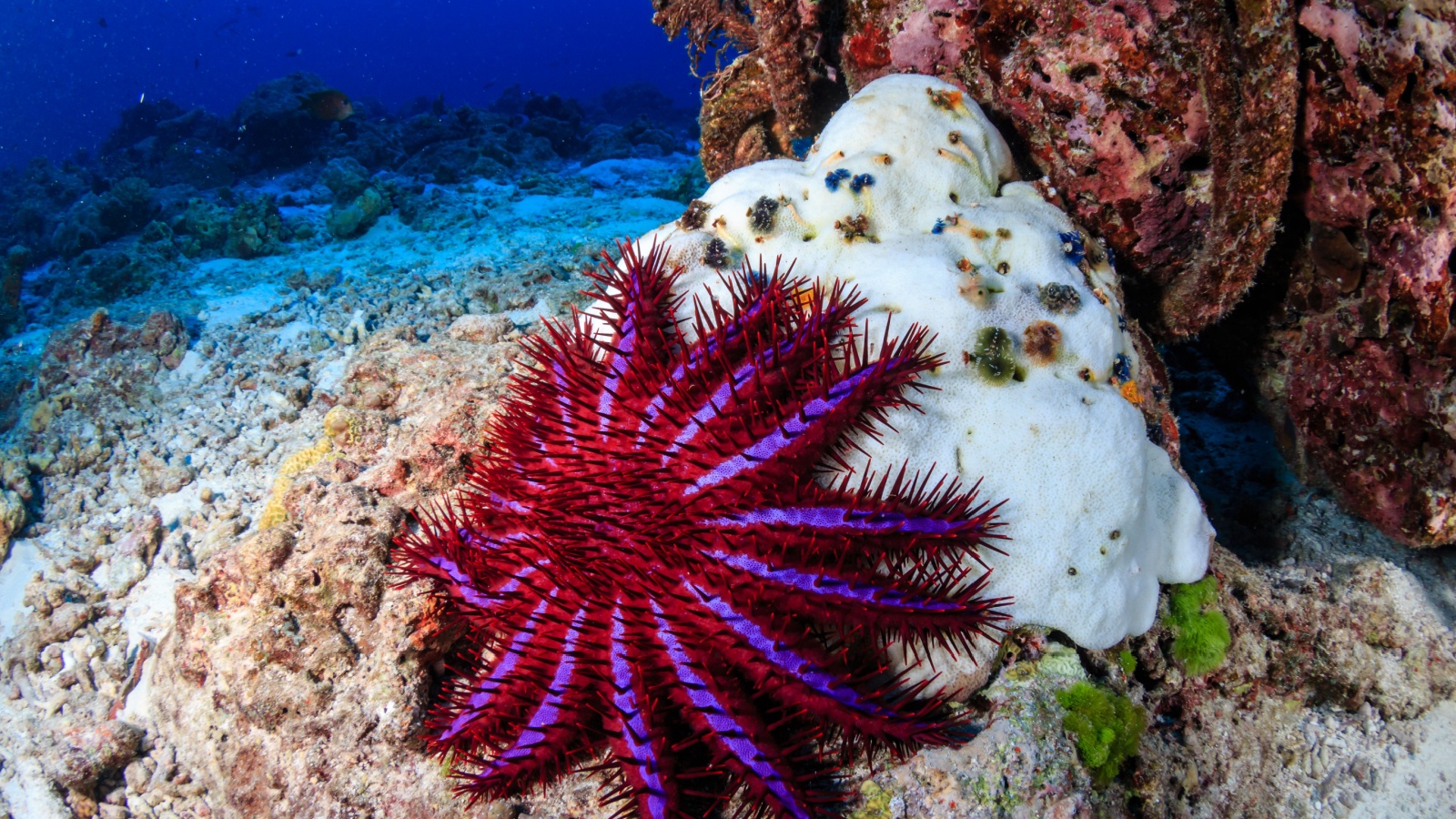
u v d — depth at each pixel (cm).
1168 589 53
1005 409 48
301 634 52
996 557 47
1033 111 56
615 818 42
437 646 52
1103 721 47
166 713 61
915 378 46
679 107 460
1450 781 54
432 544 47
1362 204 49
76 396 92
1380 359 53
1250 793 54
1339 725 56
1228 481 71
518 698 42
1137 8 49
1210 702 54
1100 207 56
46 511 80
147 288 135
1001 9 53
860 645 44
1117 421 48
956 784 45
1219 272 53
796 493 42
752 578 40
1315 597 56
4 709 65
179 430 86
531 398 48
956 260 50
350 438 67
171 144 258
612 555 43
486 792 42
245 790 54
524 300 102
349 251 147
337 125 235
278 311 113
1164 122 52
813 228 53
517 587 44
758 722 40
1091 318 50
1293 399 60
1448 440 51
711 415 43
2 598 73
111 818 60
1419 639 55
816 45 68
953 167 53
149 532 74
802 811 39
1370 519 58
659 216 157
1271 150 47
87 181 241
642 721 40
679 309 53
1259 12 45
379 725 51
